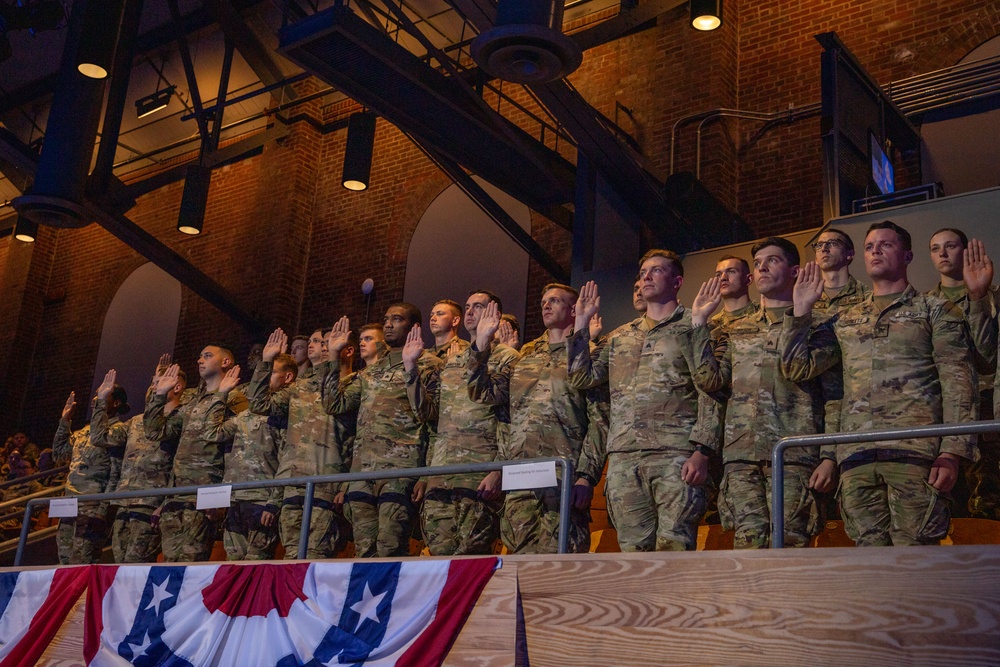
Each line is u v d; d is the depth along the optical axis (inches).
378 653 165.5
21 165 502.3
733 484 160.9
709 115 386.6
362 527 205.9
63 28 525.7
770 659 128.7
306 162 510.6
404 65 314.2
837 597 126.1
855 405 156.3
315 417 227.6
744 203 380.8
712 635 134.1
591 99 423.2
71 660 214.8
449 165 386.3
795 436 146.6
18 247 618.5
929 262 236.4
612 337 180.4
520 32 231.6
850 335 161.5
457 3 268.8
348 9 300.8
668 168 388.5
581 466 177.2
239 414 249.0
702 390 163.9
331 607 176.7
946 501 144.6
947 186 338.3
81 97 363.9
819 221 361.4
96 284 587.5
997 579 115.9
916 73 356.2
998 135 333.7
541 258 409.1
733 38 402.9
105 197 425.7
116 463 286.4
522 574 155.0
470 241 451.8
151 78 549.6
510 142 345.1
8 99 588.4
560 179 360.5
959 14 354.3
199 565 202.7
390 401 211.0
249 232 517.0
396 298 464.1
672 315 173.8
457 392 199.9
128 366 550.3
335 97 516.7
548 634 149.2
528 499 177.2
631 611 142.3
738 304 193.3
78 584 223.1
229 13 472.7
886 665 120.4
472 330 202.4
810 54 384.2
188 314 533.0
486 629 154.8
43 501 250.5
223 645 190.5
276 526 229.9
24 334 597.6
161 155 581.3
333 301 483.8
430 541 192.7
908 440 149.0
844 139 286.4
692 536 160.2
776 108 385.4
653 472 163.6
